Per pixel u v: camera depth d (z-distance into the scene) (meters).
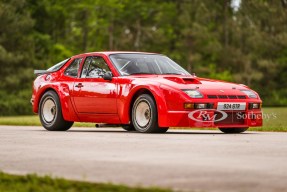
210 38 104.25
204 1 106.81
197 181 7.16
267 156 10.07
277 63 101.06
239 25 105.19
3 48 89.25
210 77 102.00
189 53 103.81
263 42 101.94
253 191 6.35
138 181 7.25
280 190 6.41
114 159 9.75
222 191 6.36
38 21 101.06
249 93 17.91
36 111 20.70
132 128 20.16
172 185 6.88
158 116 17.22
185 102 16.89
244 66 101.94
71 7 105.75
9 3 93.06
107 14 107.94
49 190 6.33
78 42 110.12
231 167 8.48
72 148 11.99
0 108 87.62
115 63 18.77
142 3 110.50
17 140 14.40
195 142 13.41
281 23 103.44
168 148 11.79
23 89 90.69
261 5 104.12
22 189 6.45
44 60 95.19
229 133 17.81
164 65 19.16
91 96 18.97
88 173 8.06
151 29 109.50
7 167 8.89
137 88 17.70
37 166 8.97
